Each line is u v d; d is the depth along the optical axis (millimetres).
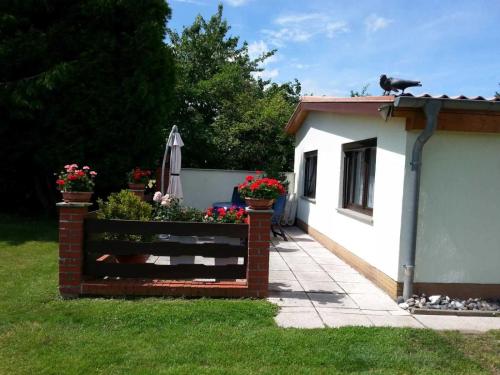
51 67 9781
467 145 5504
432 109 4980
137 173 9477
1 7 9742
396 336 4305
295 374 3492
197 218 6262
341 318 4863
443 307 5266
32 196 12523
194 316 4625
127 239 5988
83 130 10328
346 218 7887
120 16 10336
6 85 9625
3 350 3754
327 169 9531
